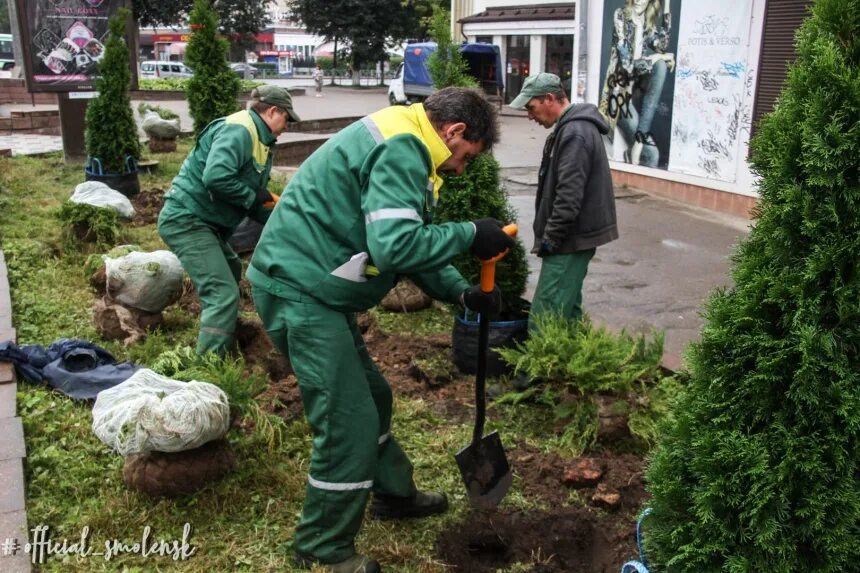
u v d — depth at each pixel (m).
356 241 2.81
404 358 5.12
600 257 8.35
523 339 4.84
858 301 2.24
